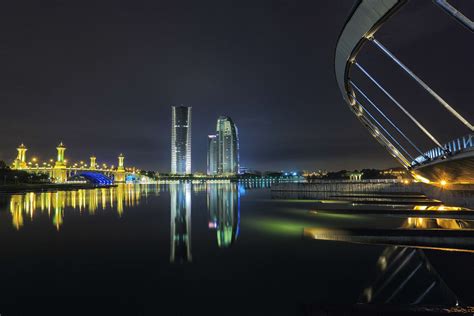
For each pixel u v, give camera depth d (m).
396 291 11.83
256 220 33.00
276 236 23.41
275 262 16.19
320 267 15.09
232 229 27.25
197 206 51.62
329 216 33.34
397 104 28.17
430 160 32.09
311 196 78.38
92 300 11.49
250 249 19.27
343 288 12.33
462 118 18.50
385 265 15.08
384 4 16.45
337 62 27.75
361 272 14.17
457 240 18.39
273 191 93.62
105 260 16.97
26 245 20.83
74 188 132.88
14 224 30.47
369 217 31.45
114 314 10.37
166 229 27.62
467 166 24.41
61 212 41.59
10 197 73.69
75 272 14.84
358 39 21.36
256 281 13.36
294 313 10.29
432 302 10.73
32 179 148.38
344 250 18.12
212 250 19.16
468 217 27.73
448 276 13.27
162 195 88.62
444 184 38.16
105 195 86.62
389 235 19.69
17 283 13.28
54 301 11.40
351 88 33.31
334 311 10.25
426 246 18.66
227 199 70.12
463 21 12.04
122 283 13.27
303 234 23.62
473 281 12.64
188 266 15.75
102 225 29.97
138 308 10.80
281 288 12.51
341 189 81.75
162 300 11.45
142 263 16.38
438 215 28.52
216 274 14.40
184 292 12.24
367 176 183.25
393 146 45.34
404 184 67.50
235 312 10.44
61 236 24.17
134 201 63.41
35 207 48.25
